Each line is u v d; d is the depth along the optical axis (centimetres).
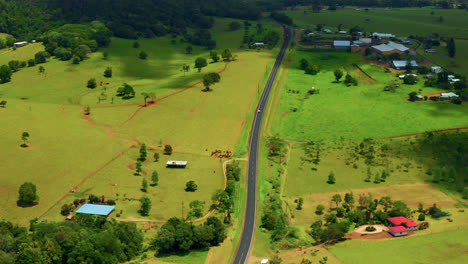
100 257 19350
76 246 19425
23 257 18350
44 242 19700
